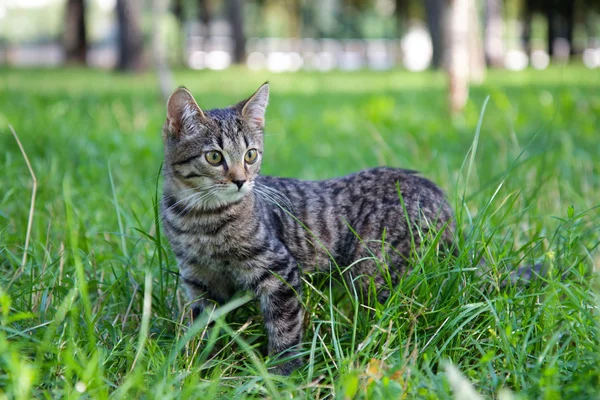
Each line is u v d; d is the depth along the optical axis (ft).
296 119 8.50
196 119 3.94
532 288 3.71
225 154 3.92
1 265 4.08
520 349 3.47
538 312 3.58
